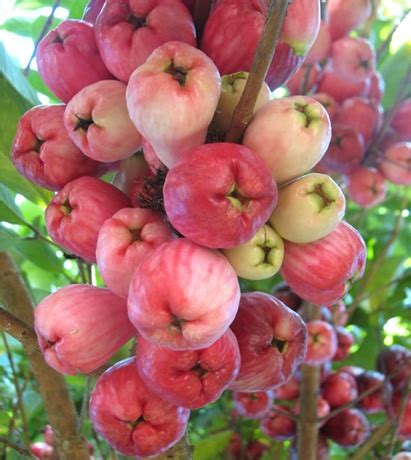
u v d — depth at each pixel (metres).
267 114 0.24
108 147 0.27
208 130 0.25
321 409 0.49
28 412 0.51
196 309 0.21
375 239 0.61
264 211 0.23
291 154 0.24
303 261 0.26
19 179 0.37
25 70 0.38
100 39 0.27
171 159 0.24
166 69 0.23
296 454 0.48
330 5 0.47
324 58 0.48
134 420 0.25
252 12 0.26
